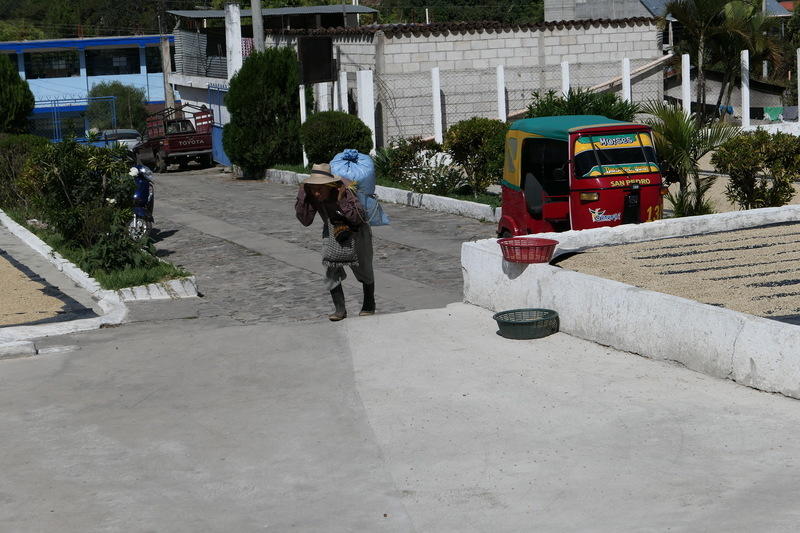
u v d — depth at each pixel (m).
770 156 15.59
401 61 28.08
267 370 8.73
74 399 8.12
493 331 9.63
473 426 6.88
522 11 69.50
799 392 6.92
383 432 6.88
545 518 5.30
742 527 4.93
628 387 7.51
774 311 8.34
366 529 5.32
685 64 22.64
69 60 65.50
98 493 6.01
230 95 31.56
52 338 10.84
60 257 16.36
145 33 91.62
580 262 11.11
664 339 8.13
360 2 74.50
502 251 10.05
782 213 13.55
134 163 18.67
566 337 9.22
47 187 17.30
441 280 13.52
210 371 8.82
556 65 28.89
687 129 15.36
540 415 7.00
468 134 20.94
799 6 46.78
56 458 6.68
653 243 12.29
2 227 21.33
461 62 28.36
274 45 36.06
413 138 24.14
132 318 11.98
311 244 17.67
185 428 7.21
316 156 27.89
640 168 13.42
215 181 31.88
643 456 6.07
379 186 23.48
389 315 10.68
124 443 6.94
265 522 5.48
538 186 13.93
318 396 7.82
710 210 15.91
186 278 14.09
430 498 5.70
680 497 5.41
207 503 5.79
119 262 14.95
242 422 7.29
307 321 10.99
